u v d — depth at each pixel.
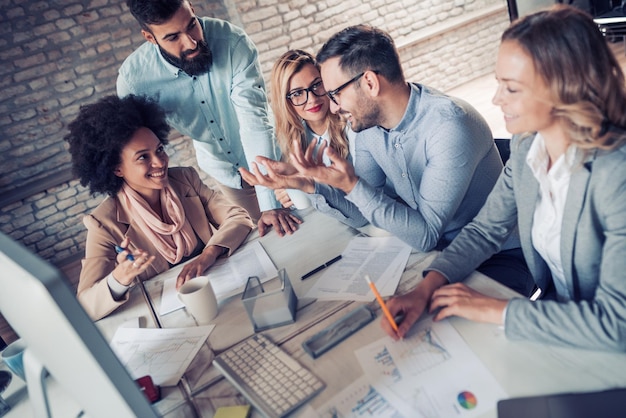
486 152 1.38
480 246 1.22
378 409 0.88
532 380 0.86
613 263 0.88
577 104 0.85
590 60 0.83
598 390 0.81
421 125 1.34
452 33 4.79
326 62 1.31
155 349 1.24
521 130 0.95
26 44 3.65
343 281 1.28
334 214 1.55
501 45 0.91
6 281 0.71
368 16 4.52
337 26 4.47
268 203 2.17
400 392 0.90
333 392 0.94
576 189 0.93
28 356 1.06
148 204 1.81
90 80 3.91
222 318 1.29
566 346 0.90
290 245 1.56
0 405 1.20
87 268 1.68
